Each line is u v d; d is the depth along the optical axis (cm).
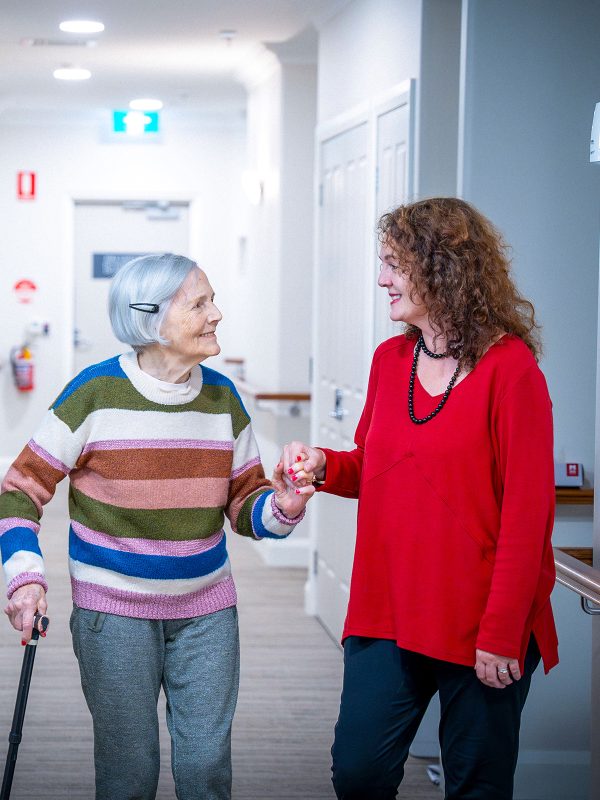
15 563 226
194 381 243
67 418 232
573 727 351
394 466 224
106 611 231
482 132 340
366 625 228
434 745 385
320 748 388
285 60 649
